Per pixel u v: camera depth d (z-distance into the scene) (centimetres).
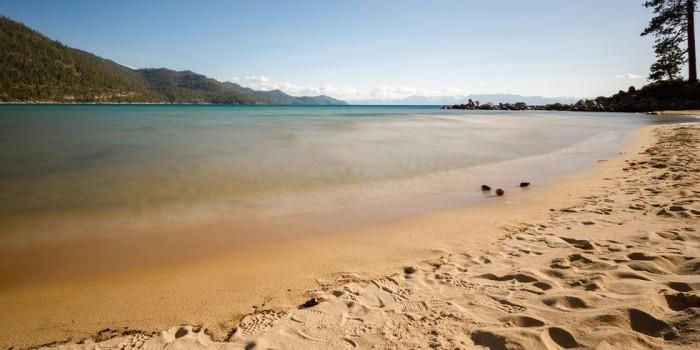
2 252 507
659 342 255
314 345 302
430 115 5091
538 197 790
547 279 384
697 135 1719
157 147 1495
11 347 315
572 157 1360
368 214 688
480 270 431
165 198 774
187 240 557
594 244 471
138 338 326
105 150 1403
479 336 293
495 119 3941
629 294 326
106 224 622
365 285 411
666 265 386
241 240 558
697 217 537
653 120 3366
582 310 311
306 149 1466
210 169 1062
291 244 543
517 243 516
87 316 361
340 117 4388
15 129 2353
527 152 1479
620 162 1188
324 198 795
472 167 1153
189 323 348
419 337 303
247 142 1675
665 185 775
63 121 3250
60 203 730
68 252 511
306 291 405
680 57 5553
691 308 277
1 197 767
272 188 866
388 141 1778
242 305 377
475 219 649
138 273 450
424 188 889
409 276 429
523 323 305
